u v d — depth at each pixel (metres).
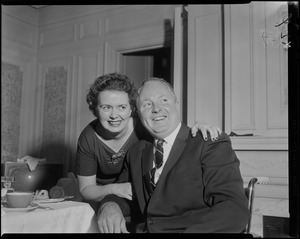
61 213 1.13
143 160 1.28
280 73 2.09
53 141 3.54
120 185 1.38
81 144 1.60
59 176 3.24
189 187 1.10
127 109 1.46
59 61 3.61
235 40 2.25
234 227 0.95
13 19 3.52
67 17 3.60
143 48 3.14
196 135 1.21
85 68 3.45
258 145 2.03
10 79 3.48
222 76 2.36
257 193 1.92
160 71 3.51
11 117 3.47
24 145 3.60
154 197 1.13
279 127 2.07
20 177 1.45
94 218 1.23
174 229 1.04
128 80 1.49
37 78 3.72
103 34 3.37
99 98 1.45
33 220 1.05
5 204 1.17
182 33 2.72
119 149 1.56
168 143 1.23
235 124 2.21
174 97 1.28
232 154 1.13
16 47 3.54
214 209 0.98
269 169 2.01
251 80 2.19
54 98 3.60
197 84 2.44
